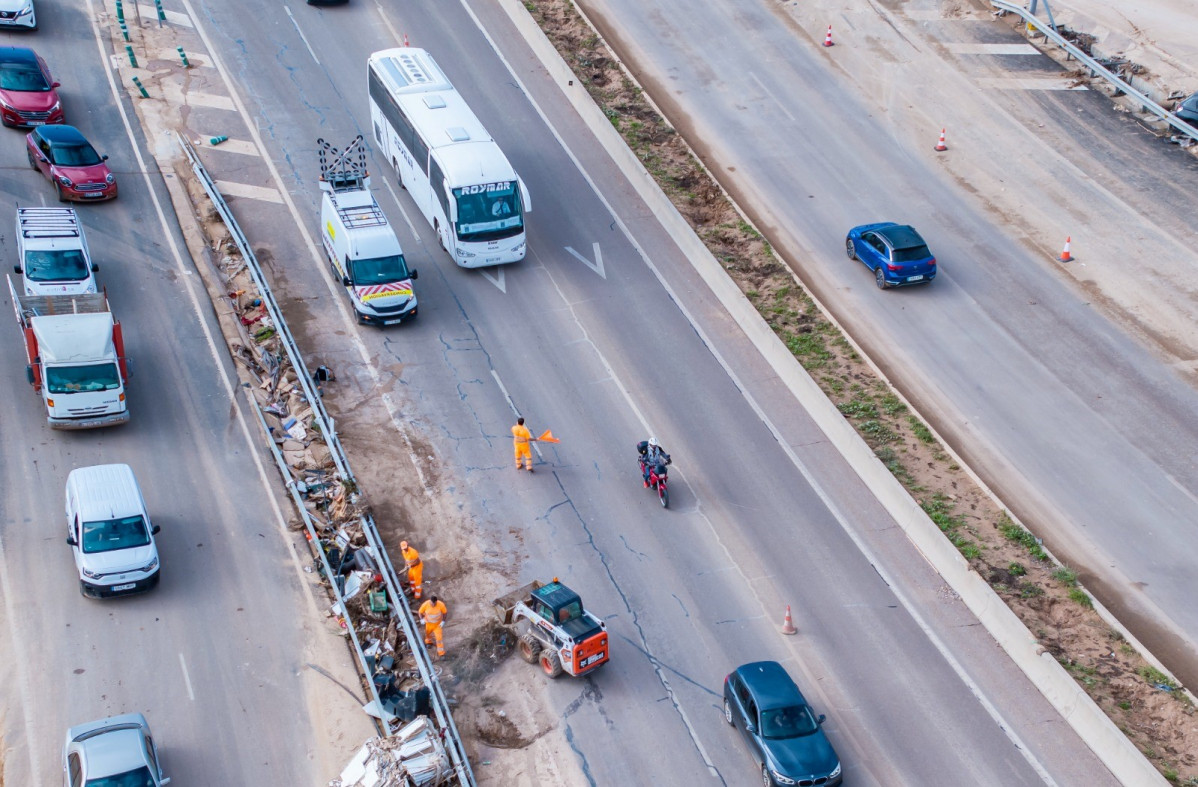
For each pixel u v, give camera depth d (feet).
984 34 173.68
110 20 157.69
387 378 110.73
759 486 102.32
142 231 123.95
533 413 108.27
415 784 72.13
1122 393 113.80
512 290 123.65
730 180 141.79
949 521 97.45
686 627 88.43
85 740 70.59
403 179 135.54
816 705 82.53
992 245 133.18
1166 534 98.63
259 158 137.39
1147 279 128.36
